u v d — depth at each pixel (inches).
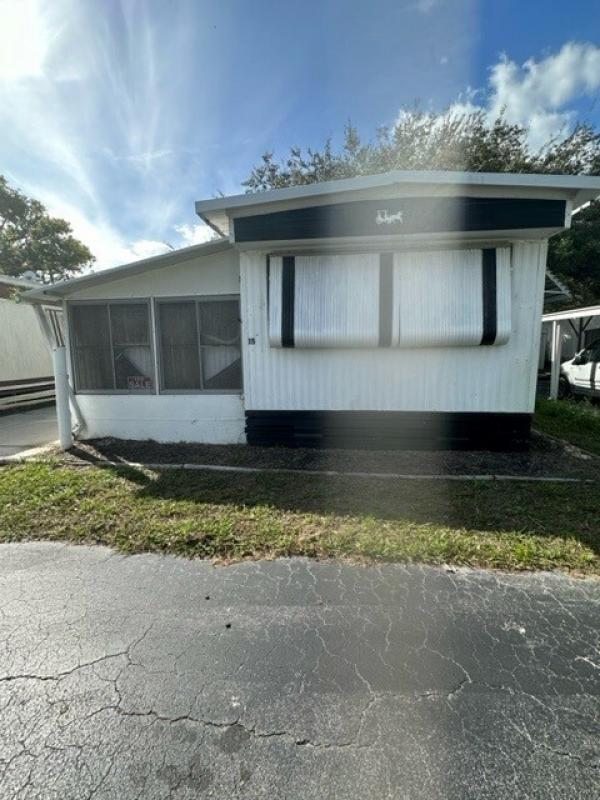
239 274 220.1
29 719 65.9
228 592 99.3
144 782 56.3
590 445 225.9
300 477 177.5
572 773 56.6
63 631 86.0
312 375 218.5
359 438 219.3
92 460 209.8
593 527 129.1
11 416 364.5
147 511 144.4
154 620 89.3
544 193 173.5
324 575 106.2
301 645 81.4
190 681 72.8
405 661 76.9
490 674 73.5
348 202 183.0
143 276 229.8
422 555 114.0
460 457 203.6
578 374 399.2
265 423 225.9
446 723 64.1
